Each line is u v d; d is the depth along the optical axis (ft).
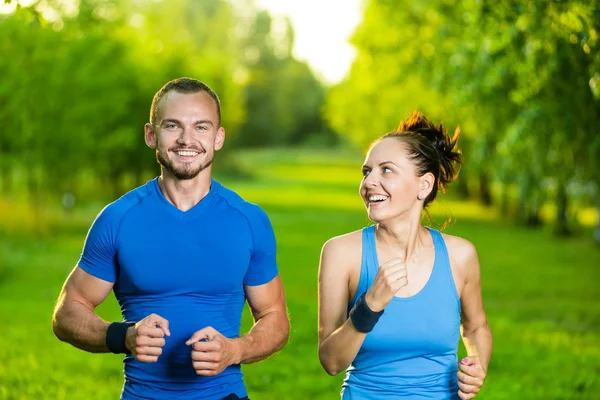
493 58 49.03
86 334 16.39
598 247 133.28
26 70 123.65
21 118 127.54
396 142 17.16
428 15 107.14
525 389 41.24
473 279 17.85
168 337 16.55
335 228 167.94
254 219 17.07
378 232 17.57
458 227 170.50
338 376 43.45
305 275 98.07
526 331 61.72
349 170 440.45
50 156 135.33
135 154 194.08
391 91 156.25
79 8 63.26
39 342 52.75
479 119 65.41
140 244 16.56
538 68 42.98
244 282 17.53
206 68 237.04
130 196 16.85
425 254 17.44
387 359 17.03
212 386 16.67
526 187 97.35
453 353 17.43
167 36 247.09
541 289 87.92
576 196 105.70
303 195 276.21
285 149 545.85
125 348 16.01
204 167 16.52
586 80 40.29
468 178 219.00
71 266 103.81
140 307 16.75
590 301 79.71
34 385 40.06
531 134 49.44
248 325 58.39
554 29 39.11
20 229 141.08
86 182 203.21
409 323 16.96
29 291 81.41
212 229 16.72
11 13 105.19
